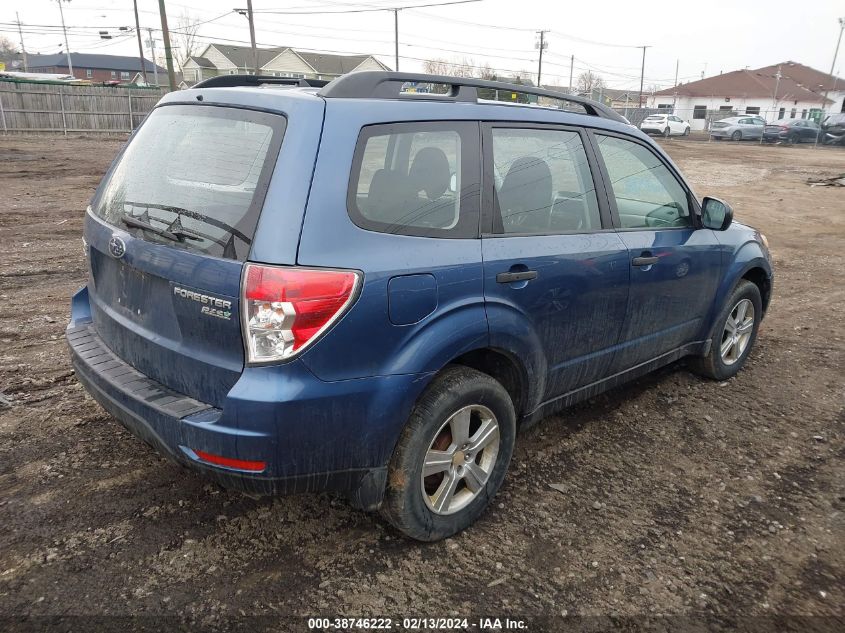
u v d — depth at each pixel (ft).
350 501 9.68
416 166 9.18
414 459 9.06
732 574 9.59
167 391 8.95
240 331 7.91
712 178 67.36
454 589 9.00
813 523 10.88
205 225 8.45
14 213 34.73
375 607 8.60
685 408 14.94
